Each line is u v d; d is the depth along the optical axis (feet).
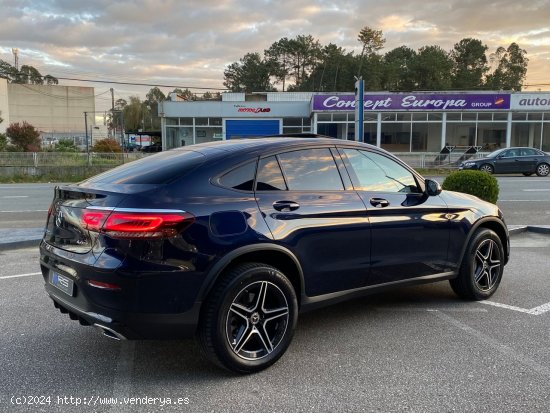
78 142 246.47
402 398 10.59
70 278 11.30
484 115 115.24
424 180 15.88
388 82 262.67
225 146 13.07
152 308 10.59
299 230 12.36
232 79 341.62
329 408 10.22
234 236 11.30
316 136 14.55
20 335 14.29
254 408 10.26
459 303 17.11
